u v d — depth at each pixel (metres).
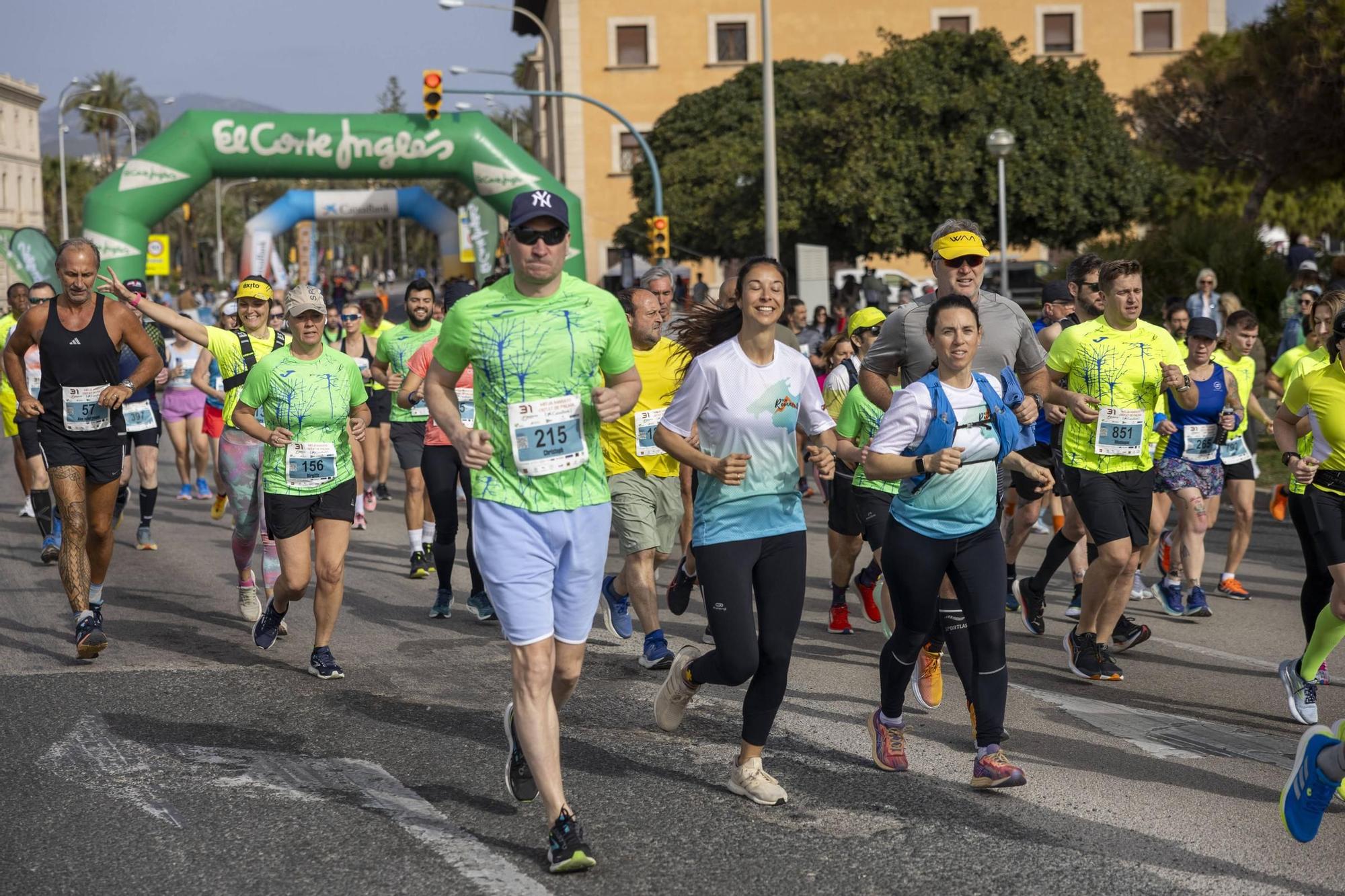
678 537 12.86
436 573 10.64
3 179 87.38
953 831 5.00
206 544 12.48
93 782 5.63
